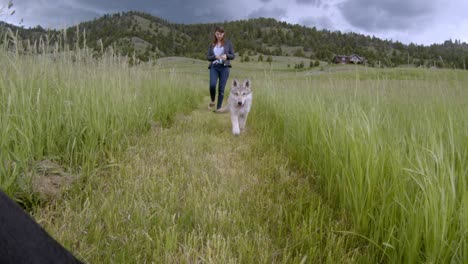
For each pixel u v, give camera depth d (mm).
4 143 2277
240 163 3773
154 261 1757
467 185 2016
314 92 5395
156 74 8078
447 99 4188
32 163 2529
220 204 2514
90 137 3314
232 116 5828
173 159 3664
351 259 1825
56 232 1895
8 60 3273
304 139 3832
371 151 2348
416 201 1799
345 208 2477
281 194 2785
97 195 2496
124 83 5406
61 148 3150
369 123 2709
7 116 2383
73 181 2693
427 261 1560
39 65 3643
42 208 2266
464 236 1500
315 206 2559
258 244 1954
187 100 9875
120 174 2977
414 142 2305
